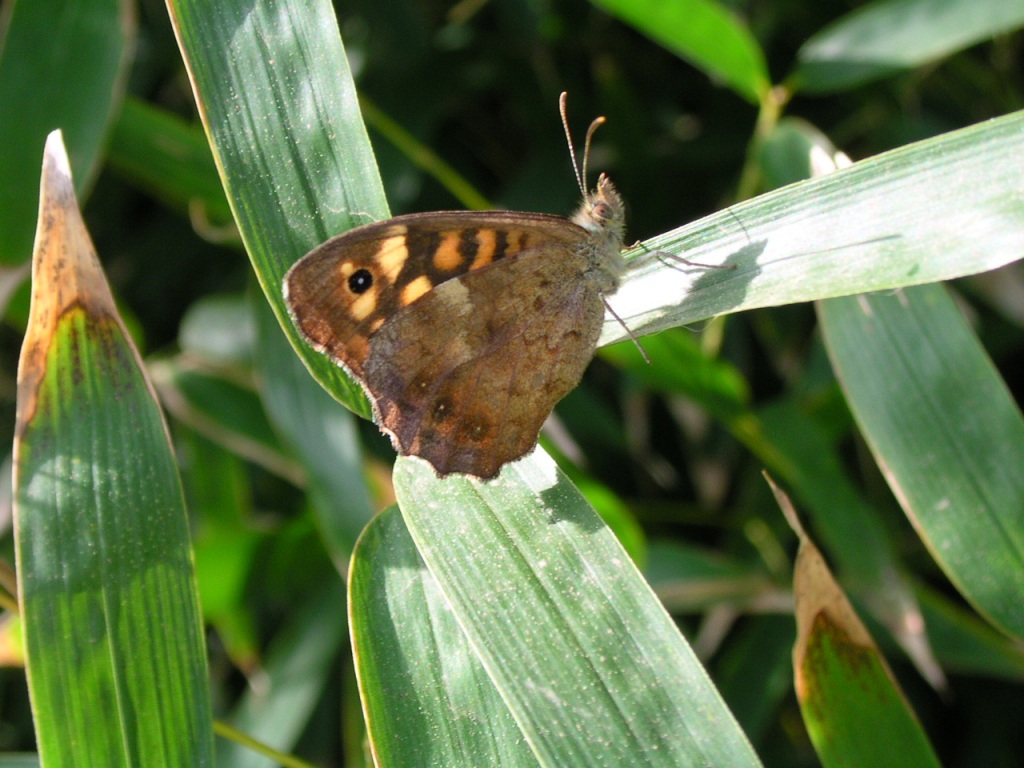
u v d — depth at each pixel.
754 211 0.20
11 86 0.22
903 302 0.21
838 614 0.20
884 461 0.20
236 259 0.29
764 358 0.27
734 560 0.24
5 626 0.23
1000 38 0.26
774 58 0.27
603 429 0.26
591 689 0.18
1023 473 0.20
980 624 0.23
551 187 0.26
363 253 0.19
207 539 0.25
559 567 0.19
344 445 0.24
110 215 0.28
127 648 0.19
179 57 0.27
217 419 0.25
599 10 0.27
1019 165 0.19
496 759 0.19
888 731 0.20
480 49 0.27
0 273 0.22
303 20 0.20
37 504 0.19
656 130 0.27
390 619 0.19
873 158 0.19
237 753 0.24
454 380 0.20
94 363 0.19
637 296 0.20
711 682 0.18
